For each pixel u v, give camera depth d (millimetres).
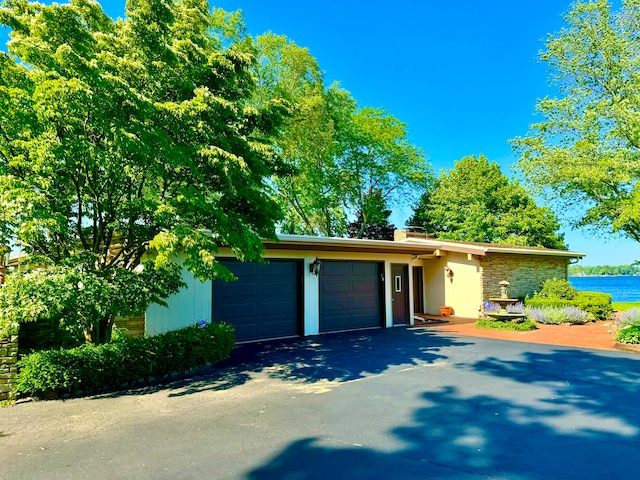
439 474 3344
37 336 6906
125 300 5859
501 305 13391
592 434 4164
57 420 4672
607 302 14547
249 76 7203
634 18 15562
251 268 10695
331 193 26141
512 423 4488
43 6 5285
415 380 6379
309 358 8227
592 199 16250
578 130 16391
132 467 3459
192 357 7148
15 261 9195
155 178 6402
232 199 6910
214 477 3285
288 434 4203
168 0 6523
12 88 4973
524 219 29156
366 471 3395
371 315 13039
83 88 4609
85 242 6637
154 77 5914
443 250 16609
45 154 5102
